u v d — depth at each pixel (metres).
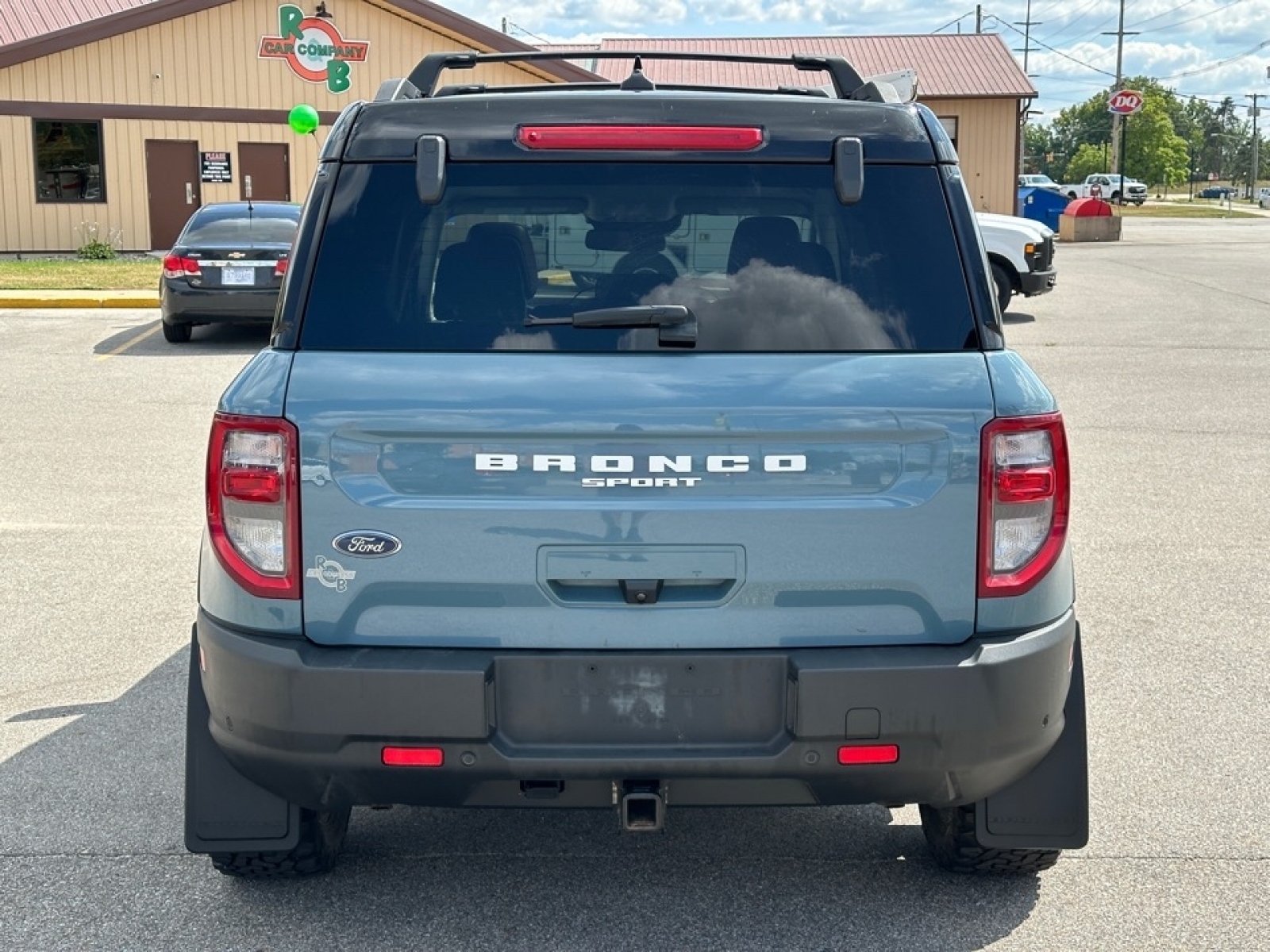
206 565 3.38
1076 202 38.59
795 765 3.18
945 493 3.18
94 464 9.80
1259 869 4.04
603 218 3.33
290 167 30.06
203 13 28.98
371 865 4.09
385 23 29.95
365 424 3.14
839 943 3.61
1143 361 14.98
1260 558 7.52
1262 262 29.41
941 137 3.41
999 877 3.98
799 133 3.38
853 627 3.21
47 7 33.31
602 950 3.57
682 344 3.23
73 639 6.17
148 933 3.67
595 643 3.18
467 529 3.15
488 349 3.23
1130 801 4.51
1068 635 3.31
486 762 3.17
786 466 3.16
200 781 3.60
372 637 3.20
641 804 3.22
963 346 3.26
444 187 3.33
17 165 28.30
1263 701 5.41
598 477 3.14
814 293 3.28
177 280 15.67
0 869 4.05
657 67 41.03
